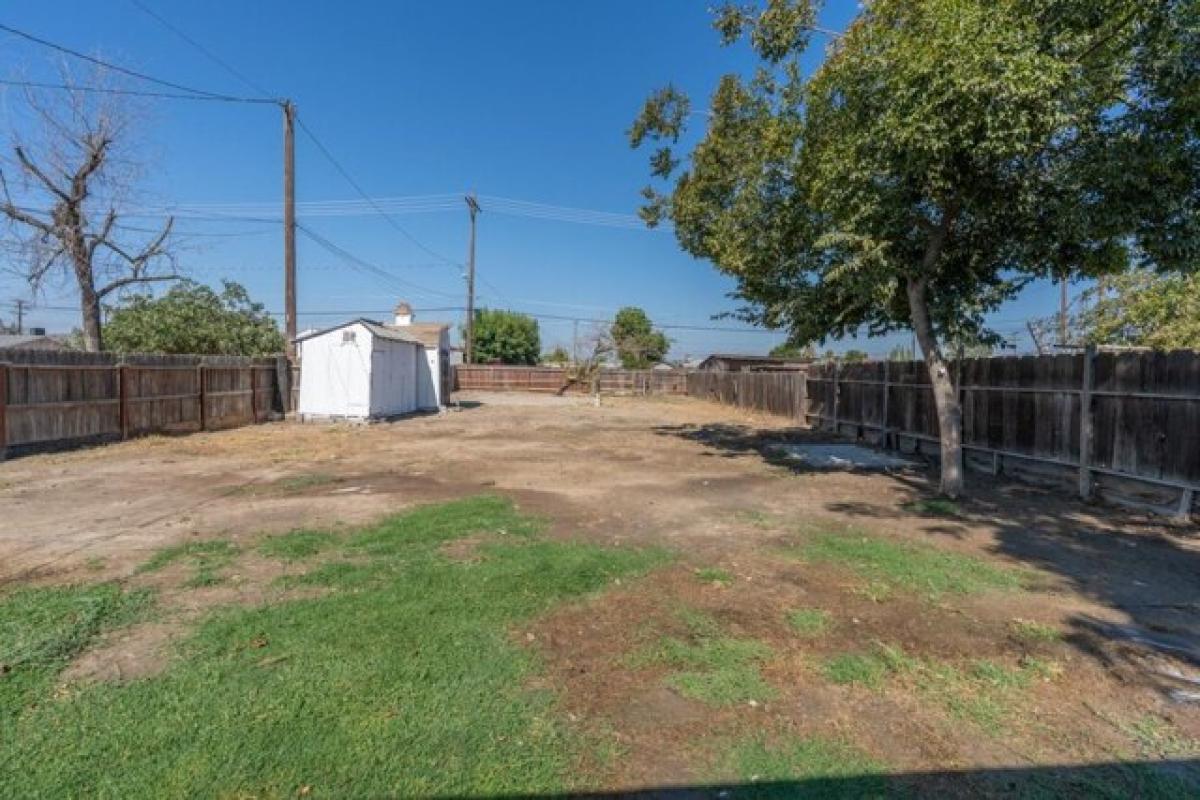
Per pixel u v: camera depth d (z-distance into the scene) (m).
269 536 5.41
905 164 6.54
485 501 6.88
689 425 17.38
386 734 2.58
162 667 3.08
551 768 2.42
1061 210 6.54
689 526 6.07
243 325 20.03
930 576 4.66
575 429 15.88
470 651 3.31
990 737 2.70
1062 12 5.79
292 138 17.95
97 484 7.77
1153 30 5.70
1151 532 6.06
